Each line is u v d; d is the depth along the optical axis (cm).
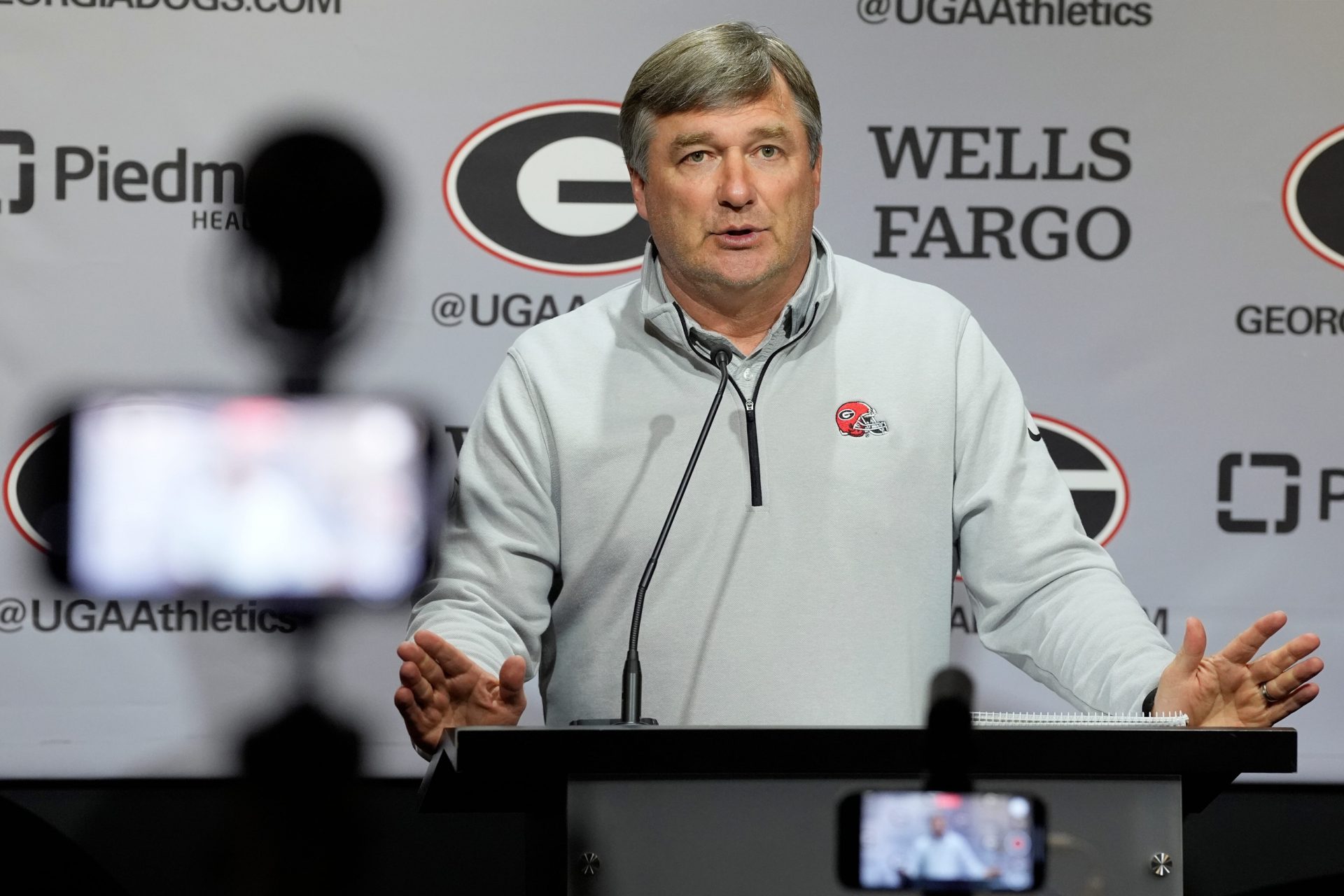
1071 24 975
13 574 949
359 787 970
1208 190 975
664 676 667
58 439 951
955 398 707
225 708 962
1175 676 497
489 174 973
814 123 681
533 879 479
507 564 687
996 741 418
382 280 969
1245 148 974
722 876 418
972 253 978
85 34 950
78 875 711
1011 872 420
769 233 657
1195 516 975
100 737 955
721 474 684
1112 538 977
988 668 972
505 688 489
